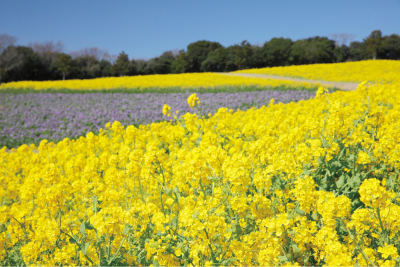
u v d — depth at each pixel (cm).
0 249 315
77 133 1251
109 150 648
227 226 262
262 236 240
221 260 232
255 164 356
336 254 225
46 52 7875
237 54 8025
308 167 340
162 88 2783
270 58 7938
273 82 2989
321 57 7950
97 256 262
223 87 2627
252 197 296
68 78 7606
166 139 614
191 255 239
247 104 1744
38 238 281
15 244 330
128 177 353
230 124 700
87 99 2159
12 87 3325
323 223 258
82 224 241
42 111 1703
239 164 294
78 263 283
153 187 341
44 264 280
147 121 1430
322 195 262
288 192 304
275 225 231
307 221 262
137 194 364
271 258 230
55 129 1303
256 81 3158
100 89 2906
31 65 6994
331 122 375
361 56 7975
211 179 297
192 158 287
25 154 770
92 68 7962
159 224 250
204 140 447
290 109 951
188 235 240
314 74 4044
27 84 3653
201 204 269
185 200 284
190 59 8300
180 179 309
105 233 247
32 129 1324
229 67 8412
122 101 1998
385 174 365
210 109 1627
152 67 8294
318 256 255
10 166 604
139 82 3397
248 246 244
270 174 301
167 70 8506
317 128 390
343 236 271
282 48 7988
